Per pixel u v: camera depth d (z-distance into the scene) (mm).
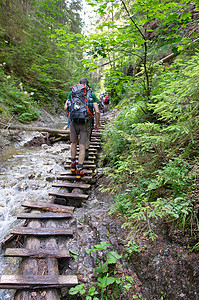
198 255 1313
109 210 2432
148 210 1683
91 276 1624
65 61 14266
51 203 2658
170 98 1963
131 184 2299
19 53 9586
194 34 2725
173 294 1275
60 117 11750
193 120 1691
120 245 1811
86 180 3367
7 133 5336
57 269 1623
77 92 3104
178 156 2014
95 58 3012
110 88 3562
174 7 2338
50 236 2025
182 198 1538
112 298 1446
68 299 1506
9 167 4004
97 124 3467
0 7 8703
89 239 2025
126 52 3297
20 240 2092
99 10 2678
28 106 7773
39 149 5516
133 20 2625
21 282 1428
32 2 11508
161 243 1589
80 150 3248
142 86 3287
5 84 7348
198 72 1617
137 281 1510
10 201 2854
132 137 2465
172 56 4750
